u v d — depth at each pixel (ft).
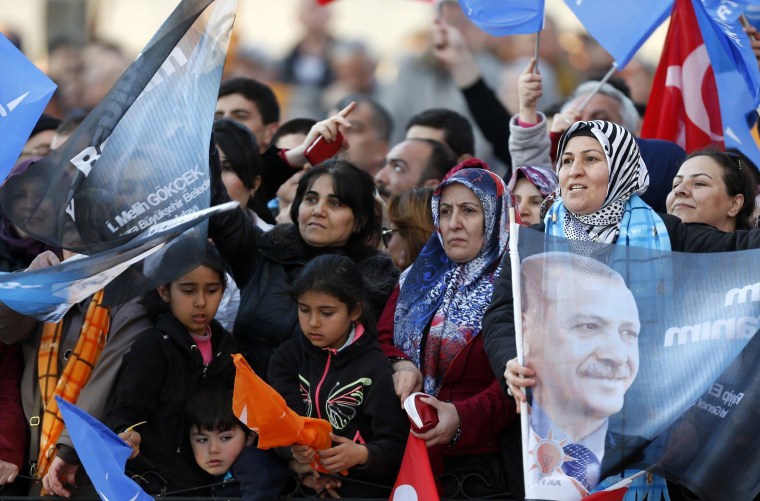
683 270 38.42
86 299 45.32
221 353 43.78
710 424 37.96
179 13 41.16
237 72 91.66
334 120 50.29
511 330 39.47
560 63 87.51
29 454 44.11
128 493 38.81
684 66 53.31
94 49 91.09
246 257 45.80
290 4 92.53
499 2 48.65
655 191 48.01
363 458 40.06
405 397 40.96
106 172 40.70
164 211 40.93
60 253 46.75
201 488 41.57
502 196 43.62
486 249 43.60
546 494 36.81
